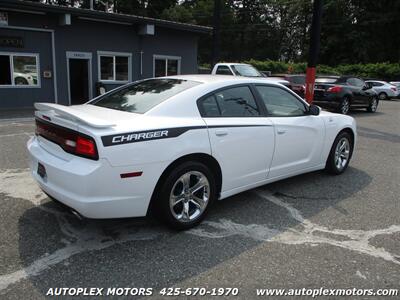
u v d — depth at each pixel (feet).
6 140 25.59
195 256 10.98
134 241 11.77
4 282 9.48
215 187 13.21
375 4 158.61
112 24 53.57
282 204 15.21
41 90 48.78
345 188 17.43
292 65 130.31
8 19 44.37
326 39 165.37
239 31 233.76
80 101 54.54
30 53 46.96
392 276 10.23
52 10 45.16
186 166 12.01
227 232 12.56
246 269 10.38
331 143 18.35
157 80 14.87
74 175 10.43
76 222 12.92
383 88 95.30
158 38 59.41
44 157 11.73
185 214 12.45
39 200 14.71
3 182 16.69
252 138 13.96
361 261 10.95
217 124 12.85
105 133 10.44
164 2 147.74
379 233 12.80
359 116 49.90
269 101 15.35
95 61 52.95
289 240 12.12
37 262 10.41
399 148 27.73
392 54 158.61
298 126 16.01
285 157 15.72
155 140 11.23
